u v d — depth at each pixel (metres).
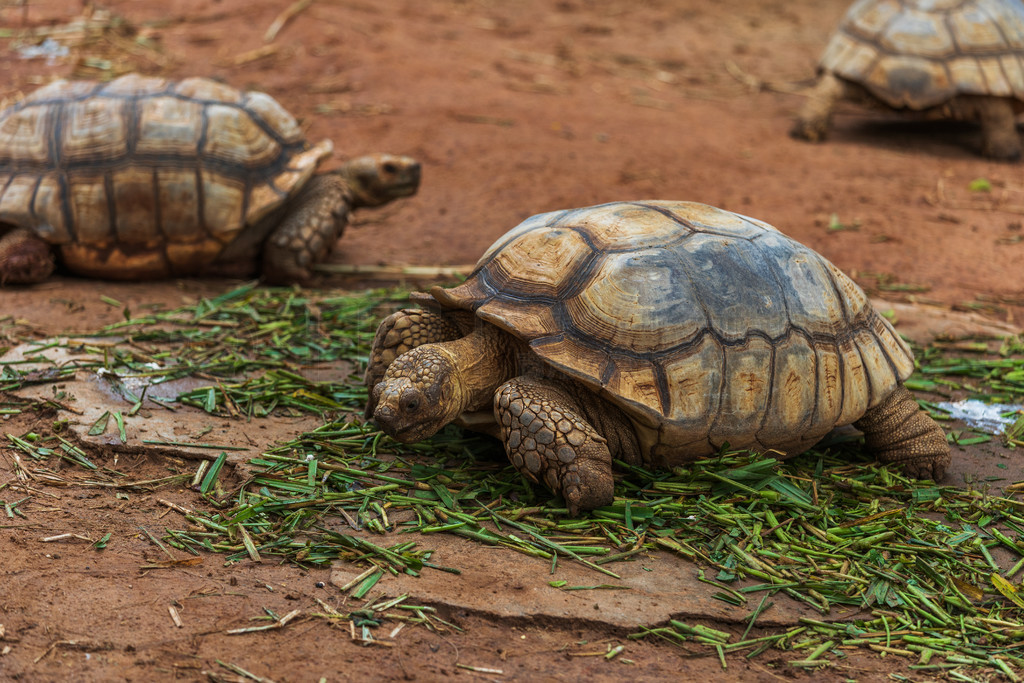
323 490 3.13
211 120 5.52
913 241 6.91
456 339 3.57
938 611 2.73
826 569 2.86
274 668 2.30
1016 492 3.46
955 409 4.26
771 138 9.77
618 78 11.45
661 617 2.61
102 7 11.02
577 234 3.36
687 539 2.98
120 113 5.42
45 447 3.40
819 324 3.33
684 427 3.06
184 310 5.00
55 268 5.71
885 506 3.29
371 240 6.74
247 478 3.19
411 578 2.69
